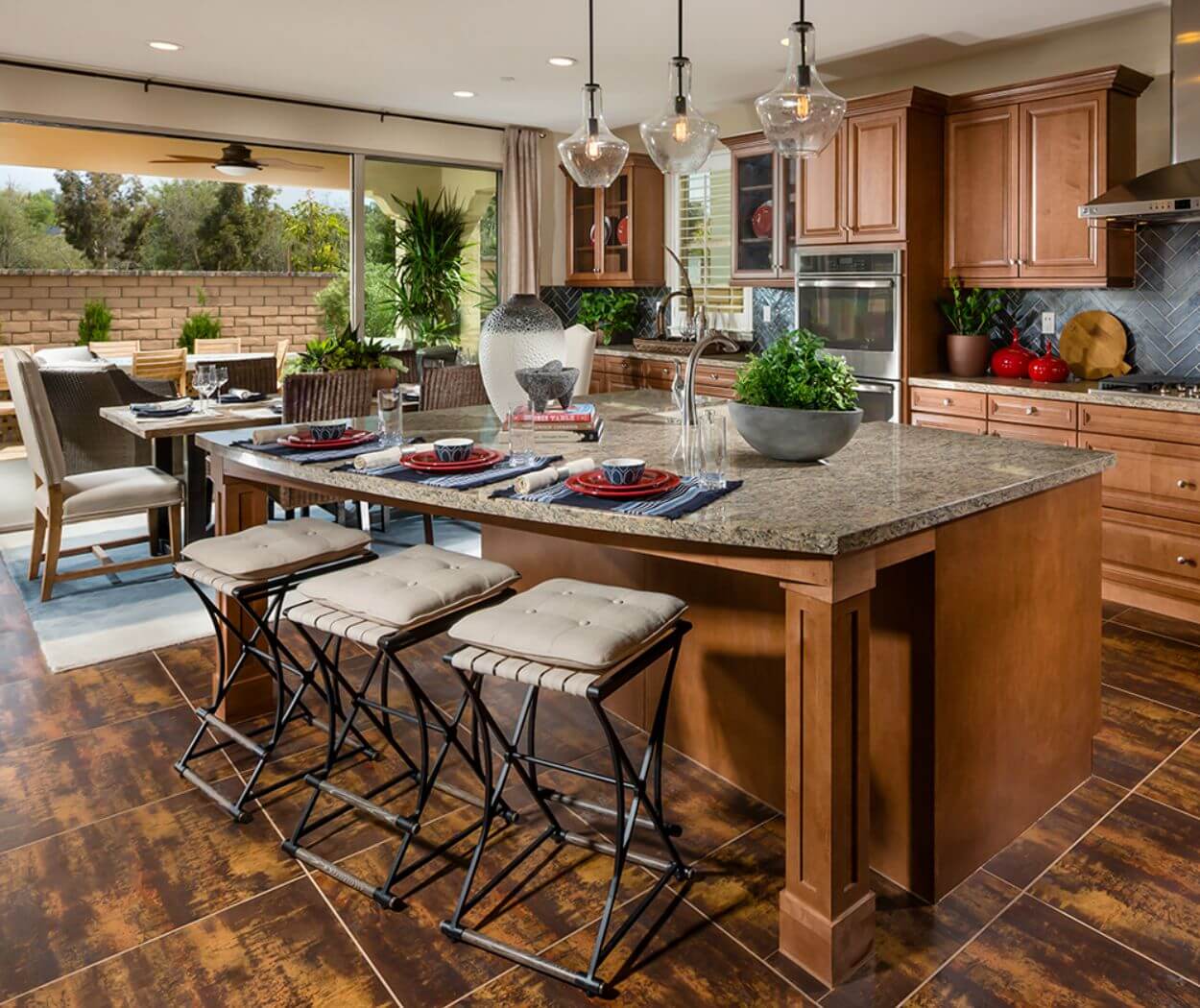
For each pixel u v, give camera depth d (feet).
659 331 22.41
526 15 14.30
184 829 7.86
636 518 6.12
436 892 7.00
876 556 5.95
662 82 18.56
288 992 5.98
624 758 6.25
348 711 10.00
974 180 15.92
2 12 14.21
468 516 7.77
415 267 23.00
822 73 17.97
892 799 6.95
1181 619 12.80
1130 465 13.19
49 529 13.80
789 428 7.69
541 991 5.97
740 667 8.19
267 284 24.98
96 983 6.06
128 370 21.98
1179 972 6.05
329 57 16.70
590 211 23.59
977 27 14.97
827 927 5.95
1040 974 6.04
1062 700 8.04
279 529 8.82
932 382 15.85
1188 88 13.30
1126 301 15.20
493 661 6.26
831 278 17.29
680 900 6.82
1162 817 7.91
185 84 18.70
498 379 10.48
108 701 10.42
